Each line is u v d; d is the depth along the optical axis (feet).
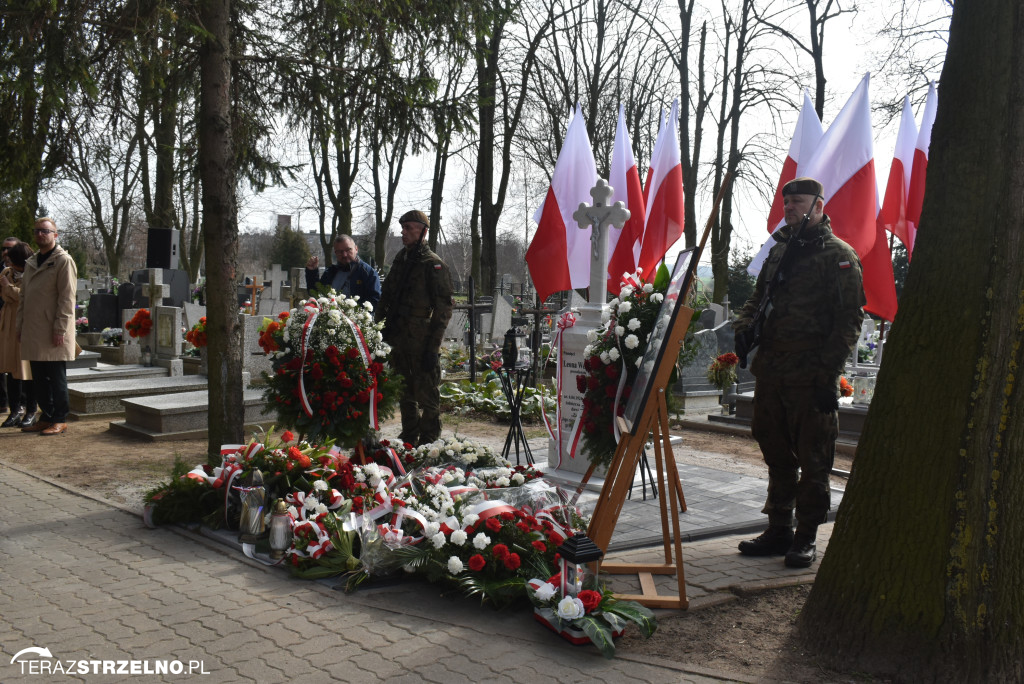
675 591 13.83
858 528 11.14
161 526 17.40
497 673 10.59
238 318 21.42
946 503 10.34
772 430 15.92
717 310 54.44
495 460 19.58
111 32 20.80
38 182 27.07
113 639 11.54
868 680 10.44
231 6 23.94
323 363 18.84
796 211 15.44
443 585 13.83
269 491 16.51
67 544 16.08
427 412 23.18
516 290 93.81
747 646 11.62
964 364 10.38
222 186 20.89
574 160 31.94
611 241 32.19
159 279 39.91
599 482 21.24
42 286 27.32
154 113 27.09
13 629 11.86
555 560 13.38
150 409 27.68
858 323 14.99
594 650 11.46
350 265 27.12
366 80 24.40
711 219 12.33
